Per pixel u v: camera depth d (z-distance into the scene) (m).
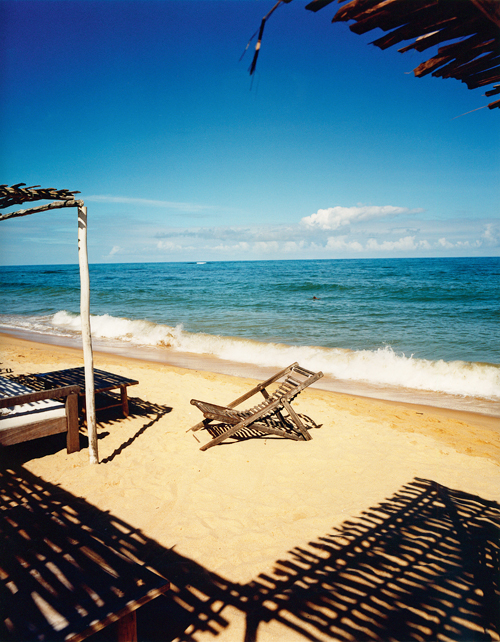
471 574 3.08
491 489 4.52
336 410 7.33
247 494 4.25
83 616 1.96
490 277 44.84
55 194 4.14
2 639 1.83
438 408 7.90
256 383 9.07
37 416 4.87
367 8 1.16
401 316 20.06
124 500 4.07
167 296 31.47
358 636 2.50
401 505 4.11
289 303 26.41
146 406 7.13
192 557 3.26
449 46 1.36
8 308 25.42
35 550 2.50
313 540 3.50
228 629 2.57
